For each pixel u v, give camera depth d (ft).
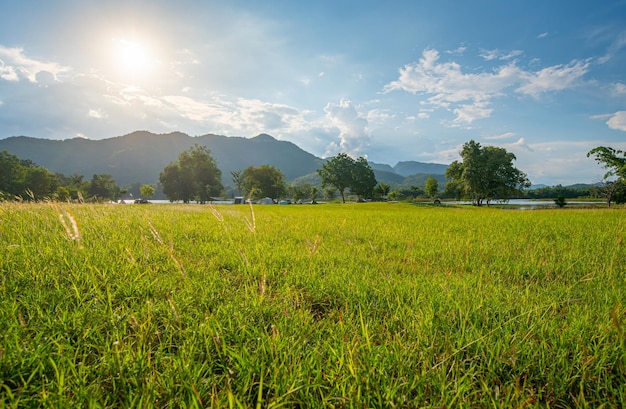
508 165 227.61
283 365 5.95
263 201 355.36
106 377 5.78
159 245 16.12
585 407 5.19
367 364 5.97
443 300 9.84
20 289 9.46
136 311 8.21
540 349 6.86
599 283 11.98
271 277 12.53
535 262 15.85
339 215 57.36
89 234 18.07
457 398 5.29
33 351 5.92
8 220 20.51
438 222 40.63
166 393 5.31
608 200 176.96
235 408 4.94
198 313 8.36
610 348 6.64
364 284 11.53
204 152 332.80
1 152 221.46
